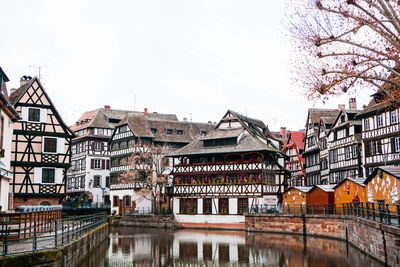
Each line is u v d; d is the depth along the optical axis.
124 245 30.77
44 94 38.94
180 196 49.06
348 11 13.89
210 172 47.34
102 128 65.44
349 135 42.38
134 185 55.69
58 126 39.19
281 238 33.91
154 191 53.72
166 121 62.59
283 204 42.09
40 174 37.91
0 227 16.91
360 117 39.25
